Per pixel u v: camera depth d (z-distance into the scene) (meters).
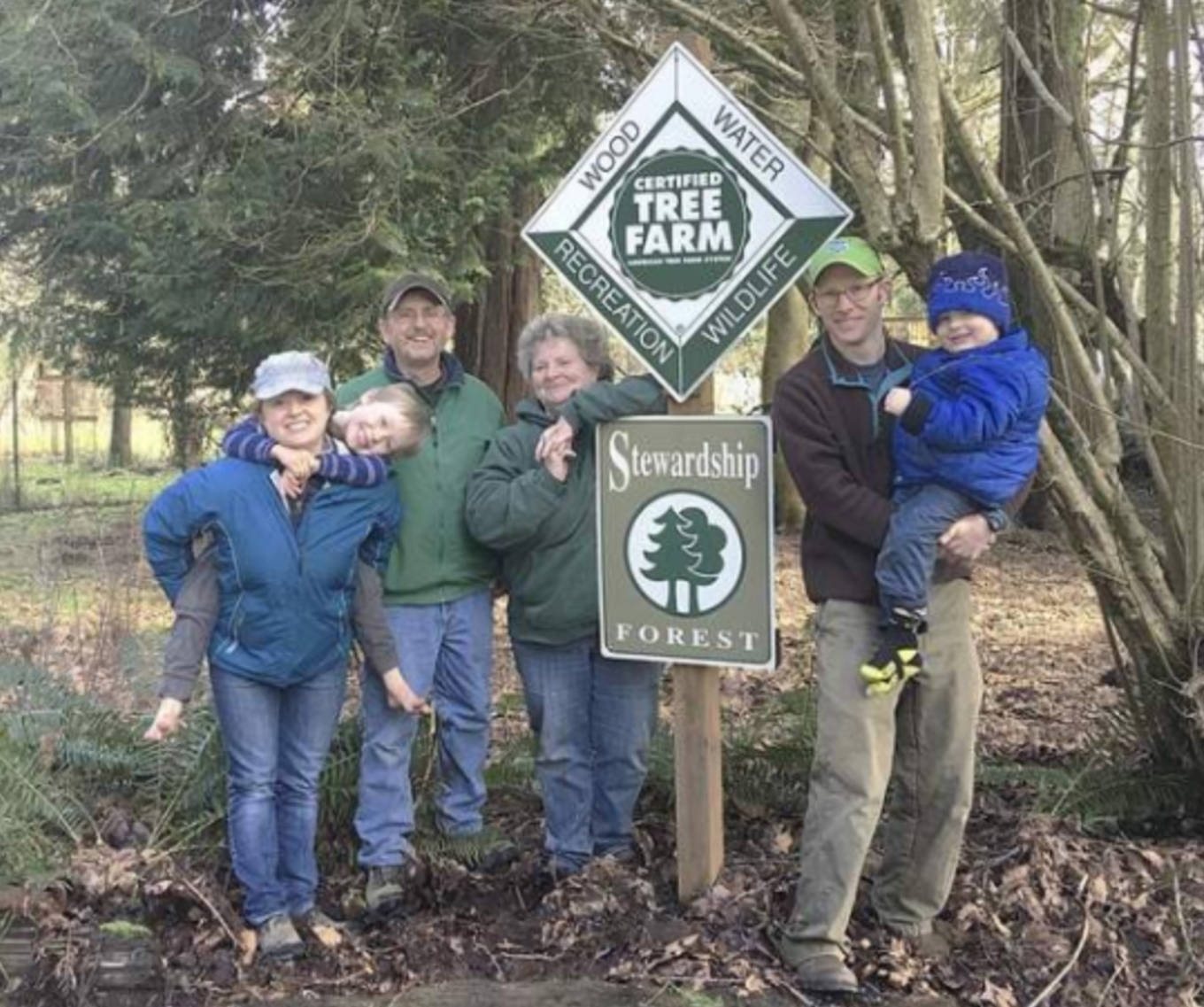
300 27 9.76
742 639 3.71
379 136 9.17
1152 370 4.47
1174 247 4.48
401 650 4.04
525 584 4.04
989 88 7.58
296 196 9.73
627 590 3.85
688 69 3.66
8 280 11.93
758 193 3.62
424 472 4.04
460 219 10.04
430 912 4.02
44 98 9.49
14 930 3.53
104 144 9.73
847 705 3.40
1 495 14.42
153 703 5.01
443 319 4.11
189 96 9.84
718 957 3.55
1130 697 4.64
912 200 3.68
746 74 6.44
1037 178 5.21
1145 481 5.84
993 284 3.33
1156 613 4.37
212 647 3.67
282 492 3.62
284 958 3.65
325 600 3.67
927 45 3.62
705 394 3.76
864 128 4.13
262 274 9.73
